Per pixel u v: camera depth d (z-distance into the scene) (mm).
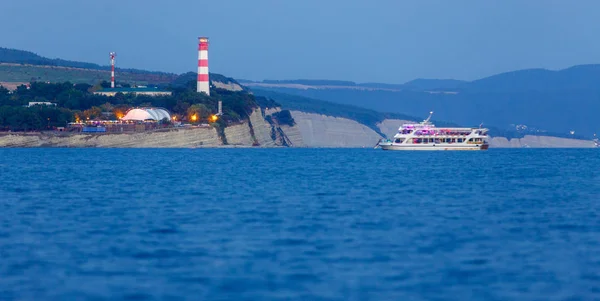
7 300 177125
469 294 184125
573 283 194625
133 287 189500
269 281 195625
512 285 192500
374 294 184000
